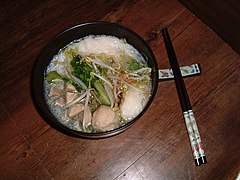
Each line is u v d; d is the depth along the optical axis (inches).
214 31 15.2
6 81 14.7
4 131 13.8
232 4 12.7
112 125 12.4
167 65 14.7
